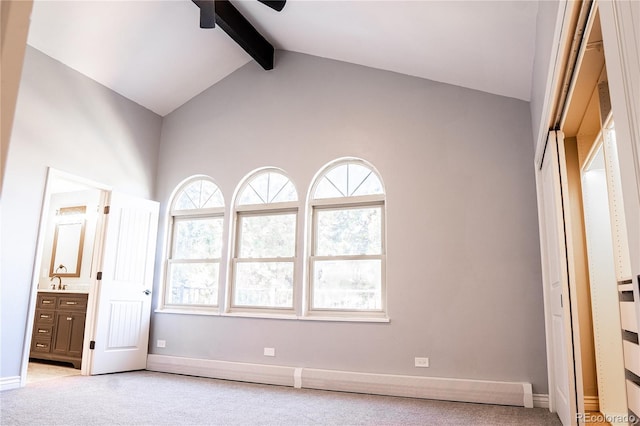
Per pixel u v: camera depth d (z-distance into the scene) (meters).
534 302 3.94
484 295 4.09
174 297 5.52
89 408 3.41
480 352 4.01
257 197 5.29
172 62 5.23
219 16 4.49
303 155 5.06
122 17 4.45
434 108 4.58
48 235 6.93
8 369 4.05
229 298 5.14
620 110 1.08
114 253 5.09
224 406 3.59
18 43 0.43
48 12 4.14
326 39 4.76
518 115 4.29
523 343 3.90
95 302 4.95
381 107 4.80
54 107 4.60
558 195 2.92
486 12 3.29
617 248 2.95
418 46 4.13
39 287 6.78
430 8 3.51
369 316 4.52
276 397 3.98
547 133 3.10
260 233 5.20
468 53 3.91
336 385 4.36
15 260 4.14
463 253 4.21
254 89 5.50
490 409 3.64
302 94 5.21
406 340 4.25
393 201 4.55
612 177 3.00
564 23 1.94
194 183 5.72
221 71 5.62
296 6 4.33
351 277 4.68
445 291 4.21
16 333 4.11
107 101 5.22
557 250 2.95
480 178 4.29
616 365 3.38
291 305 4.86
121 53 4.86
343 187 4.88
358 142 4.82
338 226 4.84
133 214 5.35
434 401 3.94
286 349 4.69
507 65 3.84
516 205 4.14
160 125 6.00
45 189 4.43
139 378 4.72
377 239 4.65
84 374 4.81
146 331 5.34
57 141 4.60
